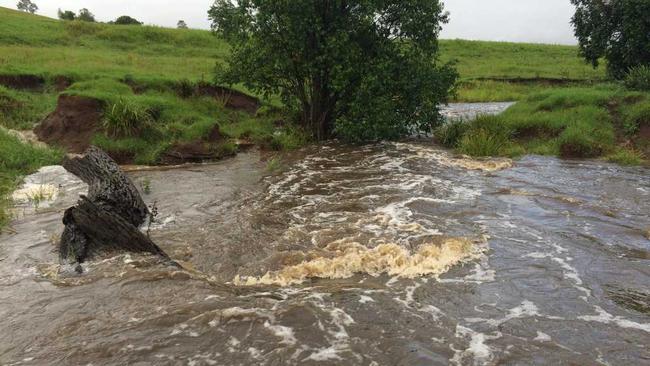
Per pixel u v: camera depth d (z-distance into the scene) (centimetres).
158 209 835
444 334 453
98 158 789
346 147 1374
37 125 1376
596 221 749
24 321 482
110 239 635
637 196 880
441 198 872
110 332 459
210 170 1134
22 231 732
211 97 1758
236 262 620
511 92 2603
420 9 1415
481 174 1052
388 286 550
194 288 543
